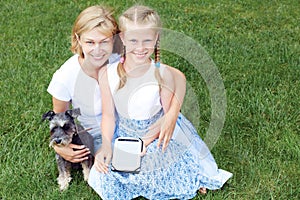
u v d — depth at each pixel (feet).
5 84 17.61
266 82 17.79
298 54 19.77
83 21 12.22
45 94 16.99
